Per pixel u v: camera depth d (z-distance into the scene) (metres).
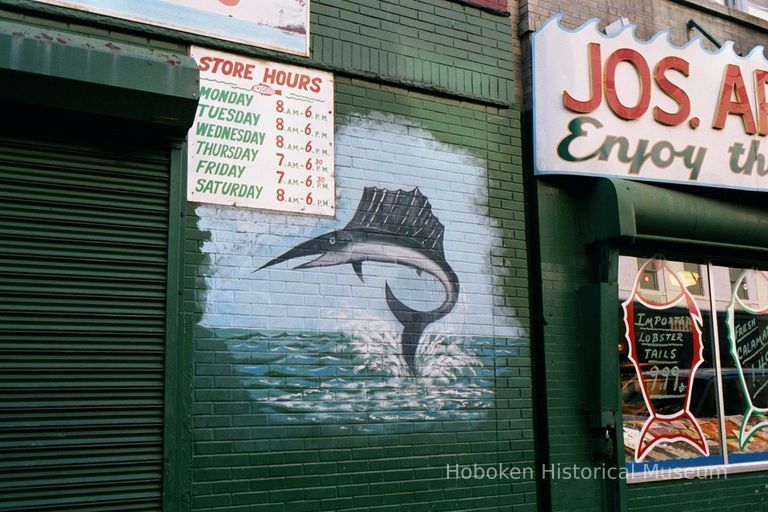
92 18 4.80
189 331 4.83
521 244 6.33
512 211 6.34
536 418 6.23
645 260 7.09
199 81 4.71
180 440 4.66
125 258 4.66
